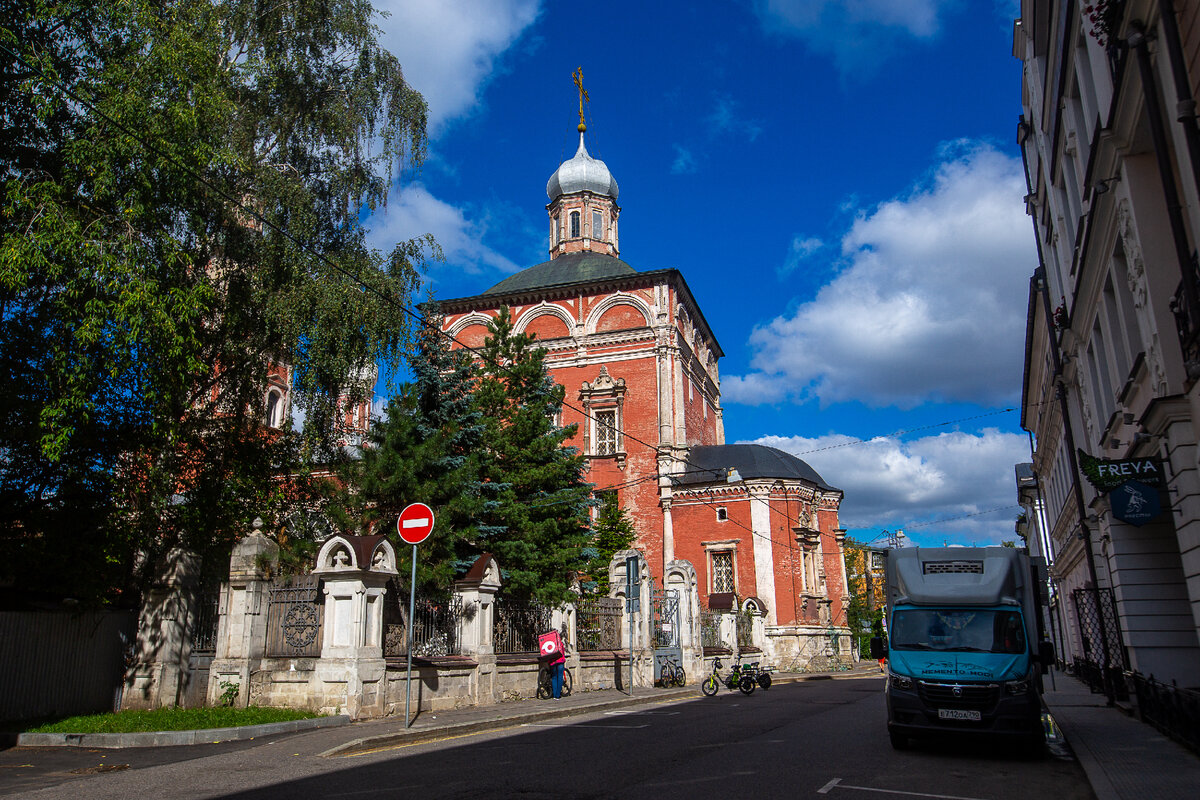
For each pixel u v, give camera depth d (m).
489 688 17.02
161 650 14.54
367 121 21.86
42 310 13.91
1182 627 14.91
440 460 19.19
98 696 14.16
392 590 15.18
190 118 15.00
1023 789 8.59
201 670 14.72
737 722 14.75
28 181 14.02
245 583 14.66
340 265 19.97
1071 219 18.19
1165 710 12.18
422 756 10.42
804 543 40.97
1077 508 21.45
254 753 10.49
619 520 34.16
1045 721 14.68
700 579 39.97
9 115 14.35
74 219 13.36
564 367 44.44
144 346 14.20
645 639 24.42
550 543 22.28
